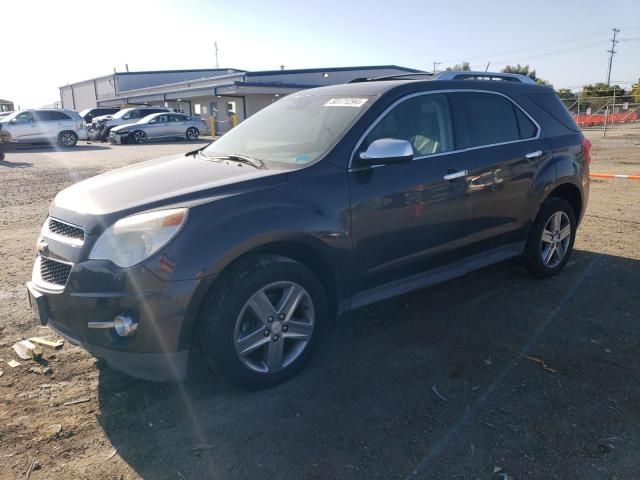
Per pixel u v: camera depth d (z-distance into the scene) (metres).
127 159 17.16
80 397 3.13
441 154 3.96
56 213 3.18
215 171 3.45
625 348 3.71
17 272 5.30
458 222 4.07
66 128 23.88
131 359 2.84
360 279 3.57
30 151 21.23
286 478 2.49
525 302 4.52
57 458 2.62
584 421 2.89
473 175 4.10
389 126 3.73
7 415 2.94
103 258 2.79
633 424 2.86
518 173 4.48
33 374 3.37
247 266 2.99
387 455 2.64
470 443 2.72
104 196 3.12
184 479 2.49
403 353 3.66
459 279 5.09
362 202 3.45
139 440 2.76
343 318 4.25
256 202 3.04
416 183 3.72
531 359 3.56
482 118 4.35
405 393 3.17
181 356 2.88
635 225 7.11
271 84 35.12
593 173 12.17
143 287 2.74
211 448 2.70
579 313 4.29
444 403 3.07
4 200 9.41
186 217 2.83
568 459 2.60
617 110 36.75
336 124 3.67
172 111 31.33
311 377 3.36
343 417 2.95
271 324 3.13
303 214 3.16
